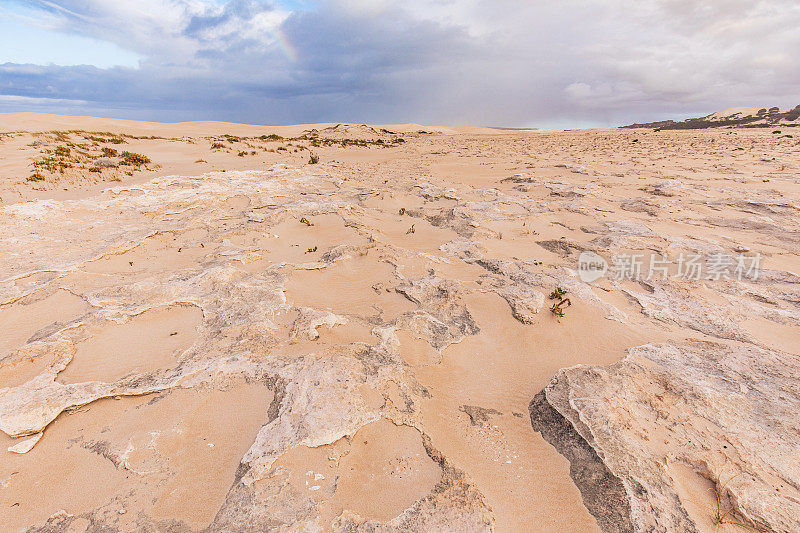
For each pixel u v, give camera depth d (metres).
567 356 5.95
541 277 8.33
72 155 20.92
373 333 6.16
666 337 6.26
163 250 9.35
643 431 4.32
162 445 4.14
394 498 3.62
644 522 3.40
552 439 4.44
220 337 5.86
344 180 18.22
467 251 9.98
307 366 5.13
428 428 4.53
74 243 9.23
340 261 8.77
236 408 4.59
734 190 16.12
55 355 5.30
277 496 3.53
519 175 19.62
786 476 3.75
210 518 3.44
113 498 3.61
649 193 16.33
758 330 6.43
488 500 3.71
